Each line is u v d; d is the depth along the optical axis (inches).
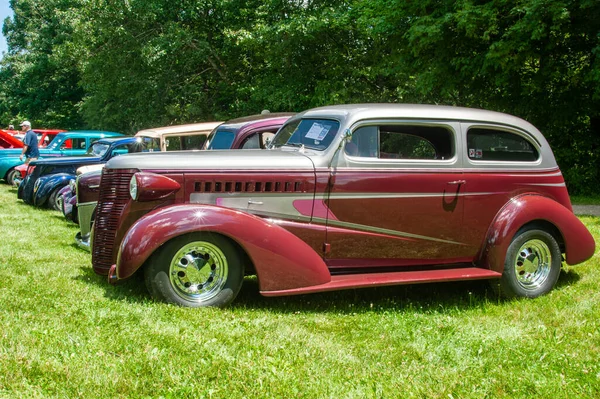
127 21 928.3
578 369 138.9
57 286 198.8
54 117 1651.1
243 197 189.3
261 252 180.9
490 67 560.1
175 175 185.5
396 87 839.1
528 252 215.6
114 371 125.8
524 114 625.3
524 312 193.0
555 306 198.4
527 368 139.7
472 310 196.5
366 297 210.2
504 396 125.2
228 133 340.8
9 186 644.1
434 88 666.8
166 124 996.6
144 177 181.2
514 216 209.0
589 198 582.9
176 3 901.8
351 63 837.8
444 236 207.3
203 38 962.1
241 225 179.6
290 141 218.4
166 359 134.2
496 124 216.5
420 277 197.8
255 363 135.2
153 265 177.8
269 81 863.1
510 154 220.1
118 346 140.6
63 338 143.5
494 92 635.5
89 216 271.4
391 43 649.0
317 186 193.3
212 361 134.7
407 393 123.5
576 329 171.8
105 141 518.6
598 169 629.9
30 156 580.1
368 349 152.0
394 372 136.7
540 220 217.0
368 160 198.4
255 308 187.3
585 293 216.2
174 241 177.5
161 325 158.7
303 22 764.0
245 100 981.8
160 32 938.7
